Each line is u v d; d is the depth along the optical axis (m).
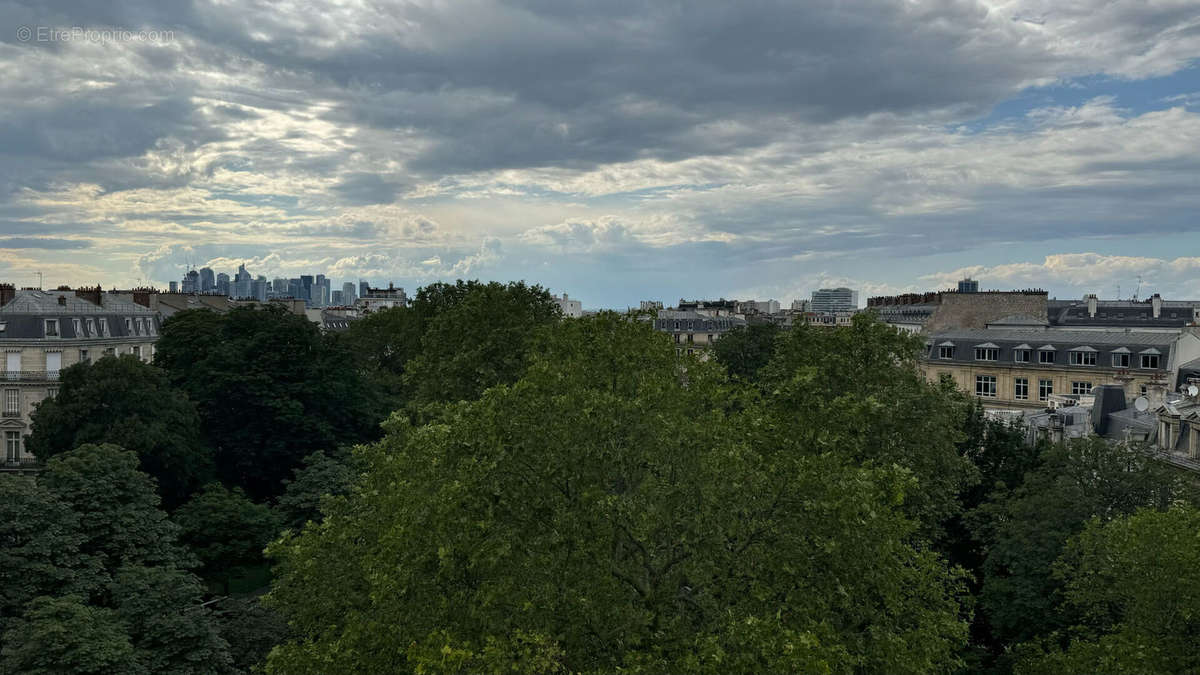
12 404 92.62
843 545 32.81
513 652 28.98
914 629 33.97
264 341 84.81
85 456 56.09
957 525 63.69
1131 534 36.16
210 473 78.25
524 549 33.22
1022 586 48.06
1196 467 53.75
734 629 28.30
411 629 32.47
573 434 35.47
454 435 37.25
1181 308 148.75
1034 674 39.50
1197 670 32.09
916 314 182.12
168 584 48.19
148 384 74.38
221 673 46.47
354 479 69.06
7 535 48.56
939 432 54.81
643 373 44.50
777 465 34.84
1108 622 41.62
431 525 33.62
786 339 63.25
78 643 40.97
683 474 35.22
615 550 35.16
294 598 41.16
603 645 31.62
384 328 124.81
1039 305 142.88
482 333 73.88
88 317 99.44
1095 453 52.06
